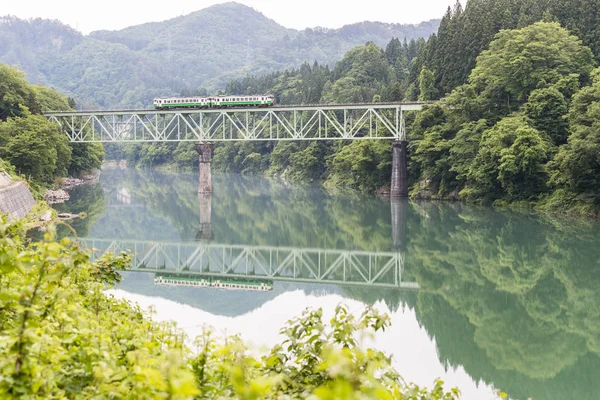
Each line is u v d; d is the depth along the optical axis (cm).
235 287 4306
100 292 1545
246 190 12219
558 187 7206
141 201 9906
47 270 917
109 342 973
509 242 5531
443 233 6225
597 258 4788
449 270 4669
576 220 6400
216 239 6450
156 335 1279
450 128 8750
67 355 874
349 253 5538
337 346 1020
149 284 4347
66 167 11125
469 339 3014
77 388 835
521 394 2350
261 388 632
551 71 7962
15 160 8025
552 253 5012
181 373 705
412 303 3762
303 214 8225
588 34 8981
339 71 18312
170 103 9950
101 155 14550
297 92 18762
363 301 3800
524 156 7088
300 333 1044
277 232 6856
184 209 8906
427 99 10400
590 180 6562
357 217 7706
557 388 2423
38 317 995
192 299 3775
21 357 777
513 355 2788
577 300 3750
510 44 8369
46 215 6800
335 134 14000
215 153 19662
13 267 908
